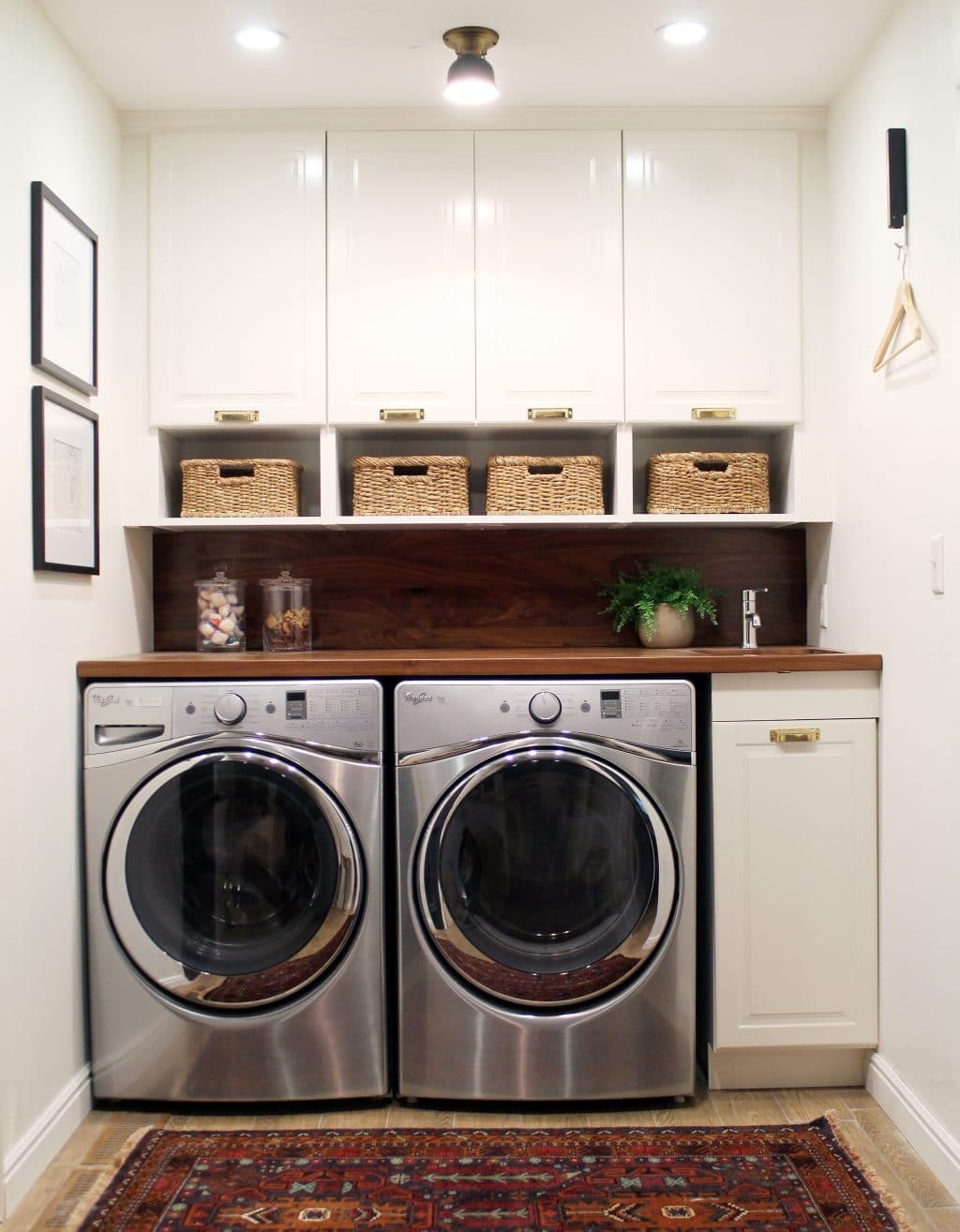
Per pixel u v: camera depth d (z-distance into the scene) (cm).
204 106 250
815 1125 207
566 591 284
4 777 181
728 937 219
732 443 283
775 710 220
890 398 216
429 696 213
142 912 214
